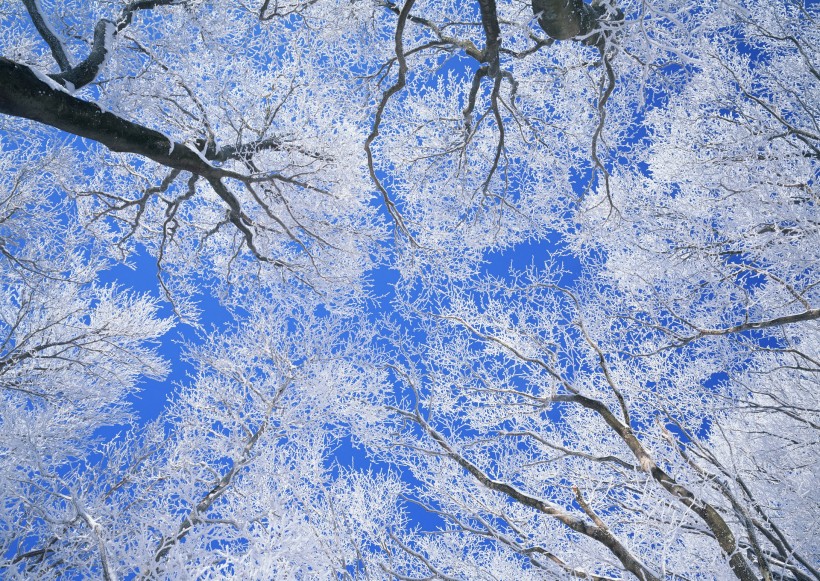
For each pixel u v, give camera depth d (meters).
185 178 9.70
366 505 7.46
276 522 4.72
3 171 9.08
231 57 8.59
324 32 8.70
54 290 9.24
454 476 7.23
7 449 6.29
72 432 8.22
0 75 4.41
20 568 5.29
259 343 8.98
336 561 6.21
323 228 9.22
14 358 8.23
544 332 8.09
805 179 7.38
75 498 5.04
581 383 8.47
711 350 8.25
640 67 7.14
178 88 8.05
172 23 7.87
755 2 8.78
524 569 7.09
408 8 5.29
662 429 5.76
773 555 5.61
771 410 6.51
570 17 5.09
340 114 8.95
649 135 9.49
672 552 6.22
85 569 4.84
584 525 5.20
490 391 7.41
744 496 5.42
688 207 9.16
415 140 9.66
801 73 8.57
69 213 9.48
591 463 7.98
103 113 5.28
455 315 8.08
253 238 9.45
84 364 8.83
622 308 8.77
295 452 7.33
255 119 8.48
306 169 8.64
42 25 5.82
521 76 9.77
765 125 8.19
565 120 9.77
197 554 4.35
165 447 8.12
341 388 8.18
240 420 8.27
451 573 7.00
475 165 10.03
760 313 8.00
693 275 8.05
